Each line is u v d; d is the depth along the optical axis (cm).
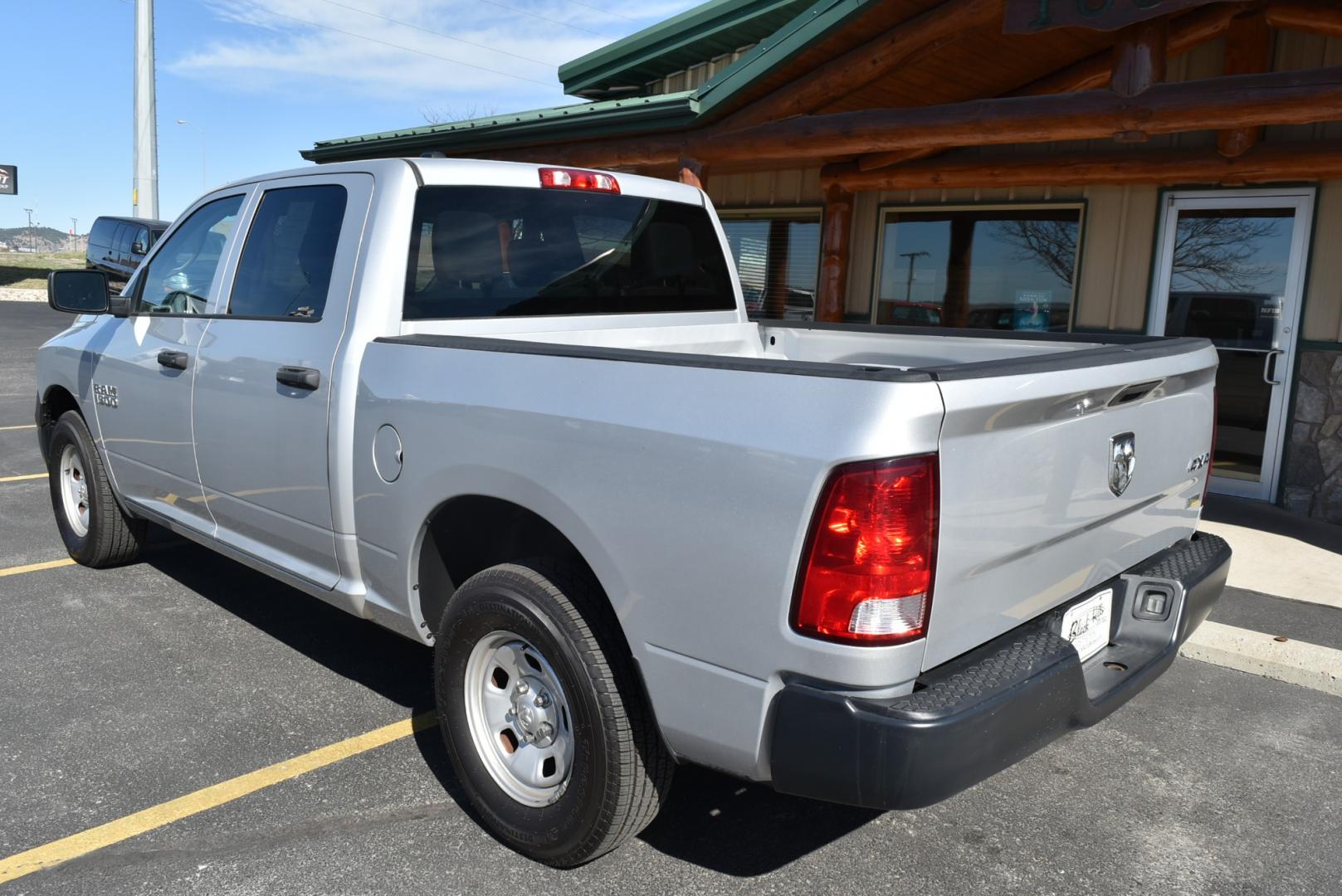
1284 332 749
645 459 243
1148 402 290
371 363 324
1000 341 390
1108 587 298
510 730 298
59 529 598
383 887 279
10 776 332
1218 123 550
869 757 214
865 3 646
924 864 298
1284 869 301
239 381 377
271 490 370
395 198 339
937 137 649
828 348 452
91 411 499
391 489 317
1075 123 590
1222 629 479
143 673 416
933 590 219
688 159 798
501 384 281
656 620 246
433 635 329
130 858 289
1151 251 802
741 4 976
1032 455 241
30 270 3809
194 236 441
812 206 995
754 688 229
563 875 286
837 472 212
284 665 426
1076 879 293
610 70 1164
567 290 388
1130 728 397
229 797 322
